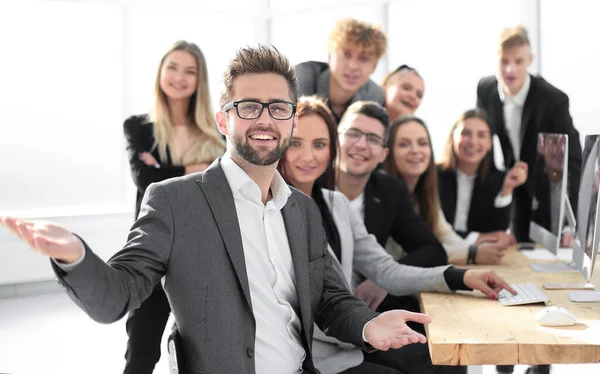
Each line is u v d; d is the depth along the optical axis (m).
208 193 1.83
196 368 1.76
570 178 4.43
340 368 2.45
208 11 6.56
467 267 3.40
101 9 6.29
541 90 4.52
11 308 5.60
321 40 5.97
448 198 4.41
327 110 3.11
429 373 2.50
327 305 2.07
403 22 5.21
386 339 1.90
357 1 5.54
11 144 6.04
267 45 1.93
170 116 3.71
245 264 1.82
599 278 3.02
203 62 3.73
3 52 5.96
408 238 3.56
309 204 2.10
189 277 1.76
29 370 3.98
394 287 2.84
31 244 1.43
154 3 6.38
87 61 6.27
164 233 1.75
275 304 1.90
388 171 4.25
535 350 1.93
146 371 3.02
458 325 2.18
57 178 6.22
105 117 6.36
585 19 4.46
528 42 4.50
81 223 6.08
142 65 6.44
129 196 6.45
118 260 1.67
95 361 4.18
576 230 3.03
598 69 4.41
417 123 4.21
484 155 4.40
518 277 3.08
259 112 1.86
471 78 4.81
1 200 6.04
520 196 4.47
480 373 2.36
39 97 6.11
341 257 2.89
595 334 2.04
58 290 6.18
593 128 4.46
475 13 4.80
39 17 6.07
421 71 5.09
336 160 3.13
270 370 1.87
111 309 1.56
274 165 1.93
